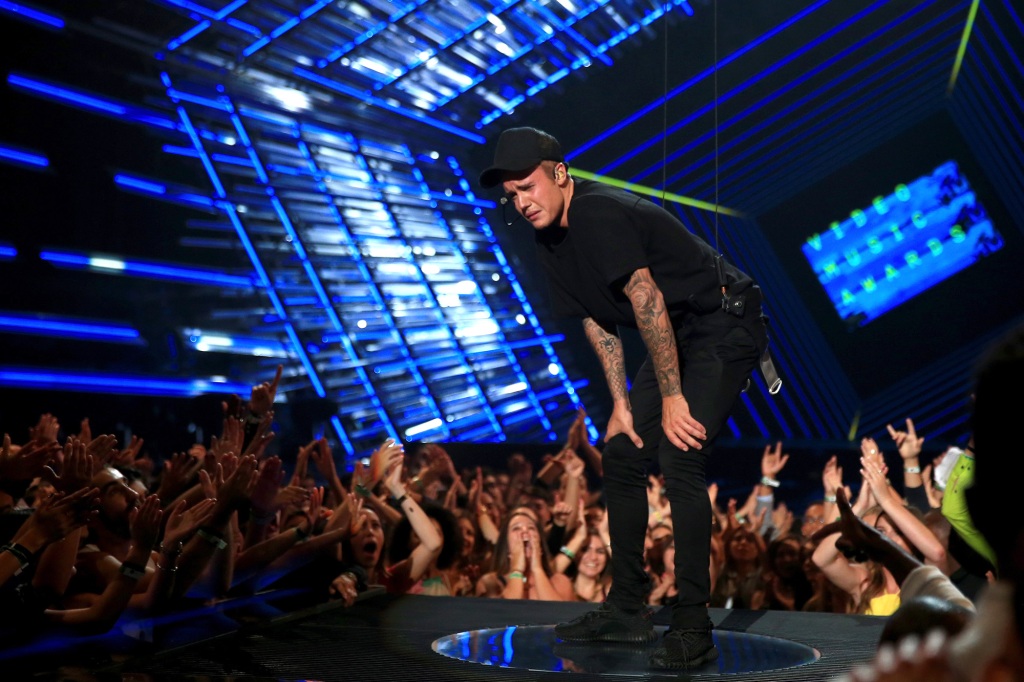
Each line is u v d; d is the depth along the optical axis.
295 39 10.26
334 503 3.45
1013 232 14.32
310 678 1.87
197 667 1.95
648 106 13.25
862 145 14.34
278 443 8.04
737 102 13.30
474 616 2.65
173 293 9.62
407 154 13.25
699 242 2.36
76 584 2.35
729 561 3.88
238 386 10.02
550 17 11.24
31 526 1.82
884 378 14.80
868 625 2.58
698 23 12.14
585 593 4.01
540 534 3.91
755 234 14.88
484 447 8.81
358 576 2.93
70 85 8.66
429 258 12.88
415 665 2.02
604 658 2.13
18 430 6.58
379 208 12.52
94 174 8.87
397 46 10.98
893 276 14.76
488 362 12.96
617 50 12.36
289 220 11.17
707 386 2.28
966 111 13.91
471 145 13.60
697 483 2.23
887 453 10.05
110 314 9.04
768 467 5.12
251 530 2.80
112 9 8.65
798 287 14.96
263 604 2.66
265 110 11.10
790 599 3.87
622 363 2.51
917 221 14.60
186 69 9.79
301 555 2.79
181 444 7.02
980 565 1.94
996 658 0.53
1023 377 0.55
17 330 8.20
